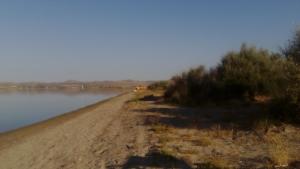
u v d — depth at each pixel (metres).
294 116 15.89
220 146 12.48
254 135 13.99
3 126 26.33
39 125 24.98
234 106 25.00
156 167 10.03
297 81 16.14
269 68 26.83
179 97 32.75
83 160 11.98
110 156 12.18
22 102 55.50
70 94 91.31
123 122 21.95
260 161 10.02
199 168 9.57
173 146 12.78
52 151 14.12
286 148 11.21
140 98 44.88
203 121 19.19
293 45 17.70
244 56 29.19
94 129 19.78
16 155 14.00
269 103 18.28
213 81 29.91
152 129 17.47
